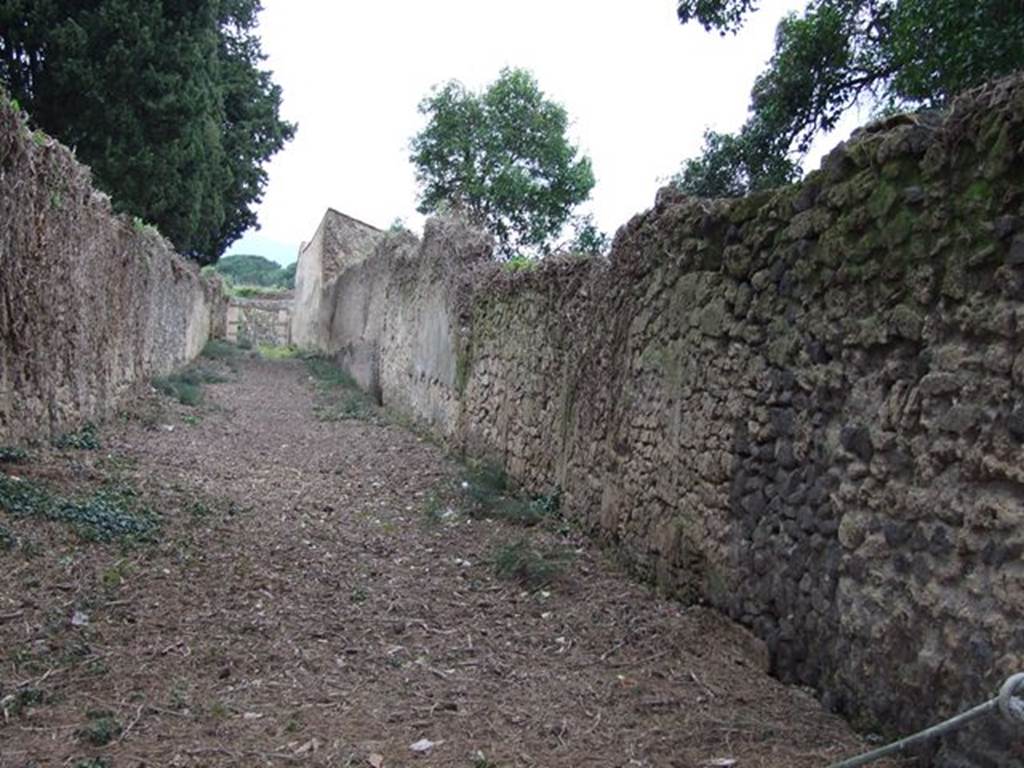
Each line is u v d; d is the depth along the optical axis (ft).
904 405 11.35
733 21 32.65
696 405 17.38
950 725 6.64
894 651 11.25
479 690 12.84
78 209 28.35
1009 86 9.79
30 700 11.26
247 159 77.66
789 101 33.50
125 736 10.59
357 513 24.77
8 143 20.88
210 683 12.44
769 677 13.99
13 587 15.03
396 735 11.19
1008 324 9.59
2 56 47.34
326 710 11.84
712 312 16.94
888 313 11.71
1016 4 22.49
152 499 22.74
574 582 18.90
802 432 13.78
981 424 9.94
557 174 66.80
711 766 10.61
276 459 33.01
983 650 9.66
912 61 25.61
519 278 29.73
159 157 53.01
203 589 16.40
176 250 61.26
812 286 13.71
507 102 66.28
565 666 14.03
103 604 14.89
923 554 10.84
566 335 25.40
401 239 55.16
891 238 11.72
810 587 13.33
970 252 10.27
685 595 17.40
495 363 31.78
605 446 22.06
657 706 12.47
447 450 36.42
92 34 48.14
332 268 92.68
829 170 13.38
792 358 14.17
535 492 27.04
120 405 36.96
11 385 22.99
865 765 10.59
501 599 17.58
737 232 16.38
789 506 14.03
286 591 16.92
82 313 29.50
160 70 51.44
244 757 10.33
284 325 126.00
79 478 22.95
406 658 14.03
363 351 63.57
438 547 21.44
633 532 19.99
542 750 10.95
